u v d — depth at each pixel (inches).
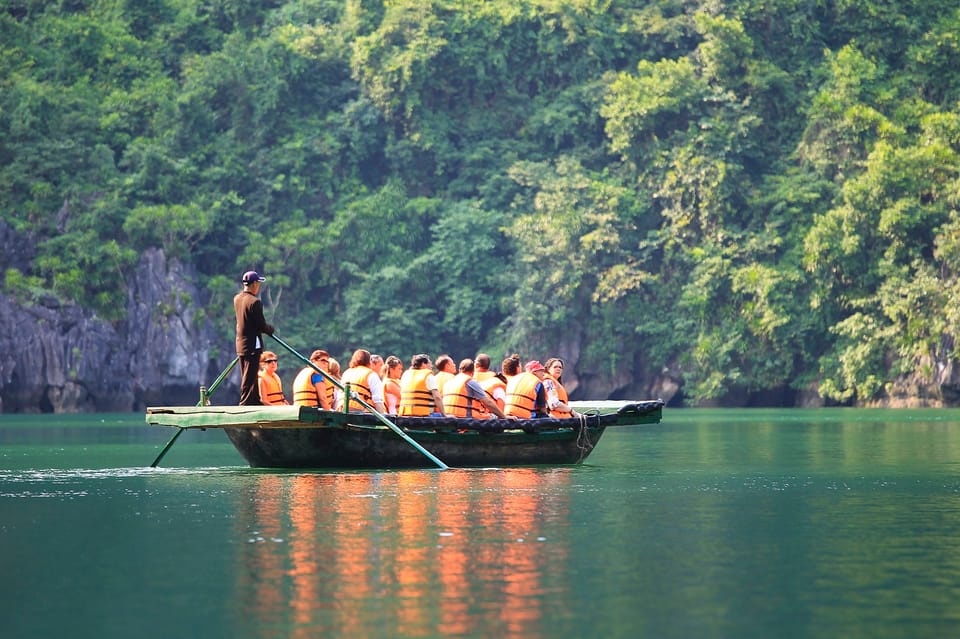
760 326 7381.9
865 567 889.5
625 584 821.2
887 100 7790.4
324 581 832.3
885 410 6264.8
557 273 7524.6
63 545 999.0
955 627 701.3
